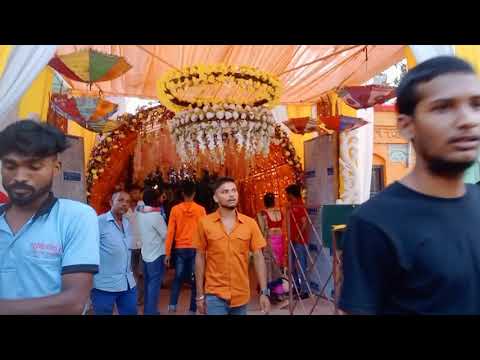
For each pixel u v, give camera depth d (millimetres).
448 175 1242
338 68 5965
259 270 3496
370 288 1219
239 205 9219
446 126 1200
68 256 1764
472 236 1197
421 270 1164
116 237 3807
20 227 1817
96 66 3871
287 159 7441
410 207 1234
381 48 5230
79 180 5973
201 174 8492
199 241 3441
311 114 7770
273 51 5227
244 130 4488
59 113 5133
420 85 1241
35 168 1778
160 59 5289
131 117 7309
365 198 6461
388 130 9602
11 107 2895
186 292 7172
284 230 6469
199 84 4496
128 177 8008
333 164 6352
